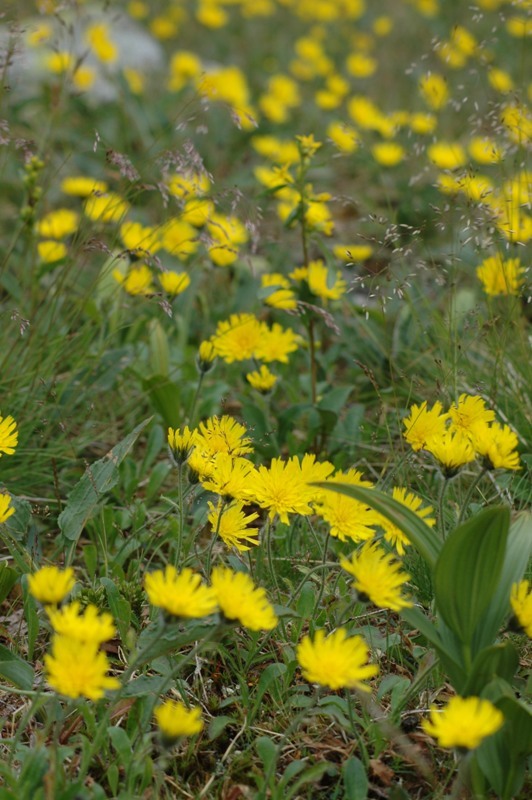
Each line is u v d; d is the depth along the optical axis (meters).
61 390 2.89
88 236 2.95
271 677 1.89
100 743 1.66
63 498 2.73
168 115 5.48
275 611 1.82
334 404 2.92
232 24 7.88
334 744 1.86
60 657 1.40
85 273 3.76
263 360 2.82
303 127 6.06
